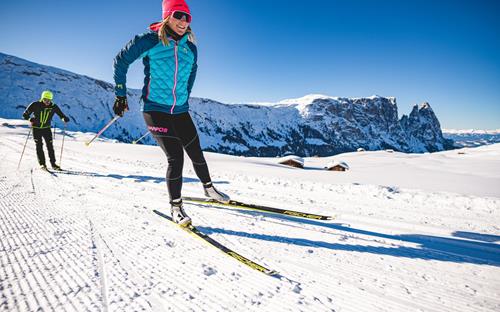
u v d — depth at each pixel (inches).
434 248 104.8
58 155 451.8
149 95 108.7
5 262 82.7
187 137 119.6
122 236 106.8
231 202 132.8
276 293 70.7
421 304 67.0
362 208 172.6
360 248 102.9
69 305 63.0
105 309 62.1
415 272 84.1
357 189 225.0
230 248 99.7
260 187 238.5
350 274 81.9
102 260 86.4
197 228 119.5
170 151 109.7
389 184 296.2
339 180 314.0
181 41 105.3
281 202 185.9
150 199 168.4
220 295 69.3
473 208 173.5
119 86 107.7
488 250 103.7
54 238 102.3
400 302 67.8
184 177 276.5
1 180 214.7
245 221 131.6
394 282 77.6
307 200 193.0
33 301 64.2
